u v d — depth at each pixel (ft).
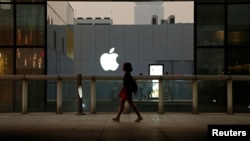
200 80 56.54
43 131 38.78
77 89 54.65
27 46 62.95
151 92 55.67
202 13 61.26
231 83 54.90
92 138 34.55
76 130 39.50
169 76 54.80
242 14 60.75
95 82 54.60
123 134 36.91
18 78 54.85
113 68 150.92
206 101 56.59
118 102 55.47
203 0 61.26
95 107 54.80
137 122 46.03
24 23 63.21
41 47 63.10
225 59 60.49
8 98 57.93
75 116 52.06
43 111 56.59
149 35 155.53
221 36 60.90
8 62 62.85
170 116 52.39
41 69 63.00
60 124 44.14
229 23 60.85
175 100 55.52
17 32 63.05
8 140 33.65
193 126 42.50
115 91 55.47
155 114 54.54
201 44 61.00
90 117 50.96
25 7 63.26
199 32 61.11
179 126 42.55
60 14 101.65
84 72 152.15
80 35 153.17
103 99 55.47
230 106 55.01
